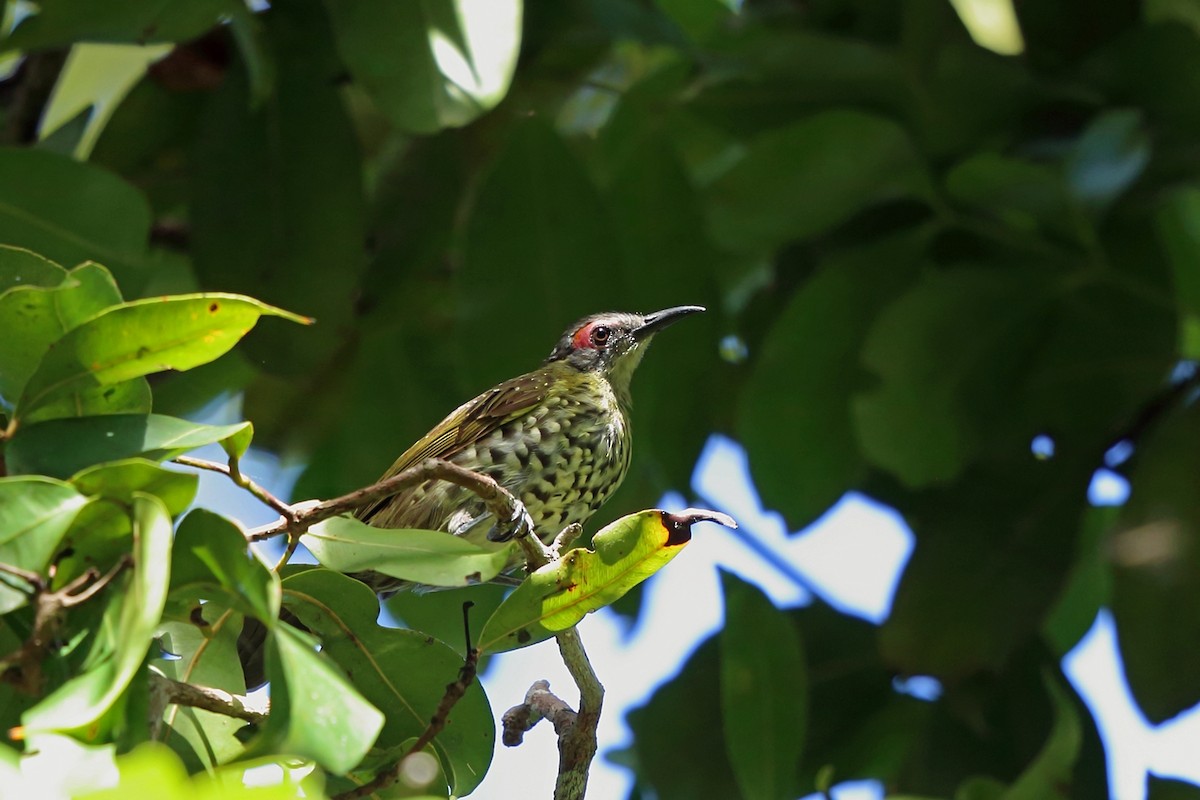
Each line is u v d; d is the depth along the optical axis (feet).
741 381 43.39
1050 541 38.68
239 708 20.25
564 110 44.45
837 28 39.73
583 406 35.94
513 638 21.27
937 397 37.29
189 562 17.78
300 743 16.43
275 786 14.69
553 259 36.52
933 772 39.22
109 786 14.75
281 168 36.06
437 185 39.96
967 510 39.11
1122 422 38.88
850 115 35.86
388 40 30.78
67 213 30.68
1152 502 35.53
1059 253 37.06
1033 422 38.58
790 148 36.73
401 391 42.52
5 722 19.33
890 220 40.01
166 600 18.71
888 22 39.11
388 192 39.99
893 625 38.37
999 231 37.58
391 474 35.76
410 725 21.97
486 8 31.12
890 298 38.22
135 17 32.32
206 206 35.96
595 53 40.81
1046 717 38.65
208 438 18.81
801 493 38.81
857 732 40.52
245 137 36.06
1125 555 35.42
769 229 38.68
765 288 43.78
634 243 38.24
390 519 34.99
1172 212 37.37
